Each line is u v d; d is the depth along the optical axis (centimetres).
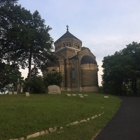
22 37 2867
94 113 1395
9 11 3053
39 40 3291
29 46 3117
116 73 3609
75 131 980
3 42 3127
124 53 4075
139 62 3750
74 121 1144
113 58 4112
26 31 2922
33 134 898
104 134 979
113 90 3891
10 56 3297
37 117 1093
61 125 1044
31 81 3036
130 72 3491
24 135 867
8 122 973
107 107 1731
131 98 2677
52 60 3666
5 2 3209
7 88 4394
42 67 3678
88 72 4316
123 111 1605
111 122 1232
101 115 1393
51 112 1225
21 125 952
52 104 1549
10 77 3553
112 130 1045
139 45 3959
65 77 4569
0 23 3038
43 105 1444
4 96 2267
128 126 1114
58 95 2495
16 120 1014
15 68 3659
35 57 3609
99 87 4431
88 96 2467
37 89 2881
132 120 1258
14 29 2923
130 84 4738
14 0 3247
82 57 4509
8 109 1222
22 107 1289
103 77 4194
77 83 4344
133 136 923
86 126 1081
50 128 984
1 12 3027
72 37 4969
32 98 2056
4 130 879
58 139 862
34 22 3394
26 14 3266
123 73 3512
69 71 4594
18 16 3222
